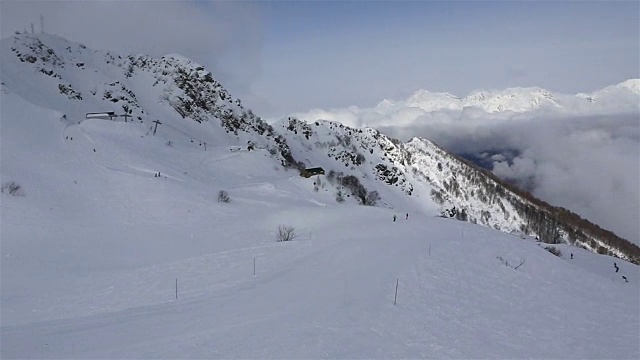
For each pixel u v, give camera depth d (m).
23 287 26.44
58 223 50.78
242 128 178.25
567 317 19.77
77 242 45.22
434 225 52.22
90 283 26.61
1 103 86.88
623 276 39.06
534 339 17.03
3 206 51.03
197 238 49.56
